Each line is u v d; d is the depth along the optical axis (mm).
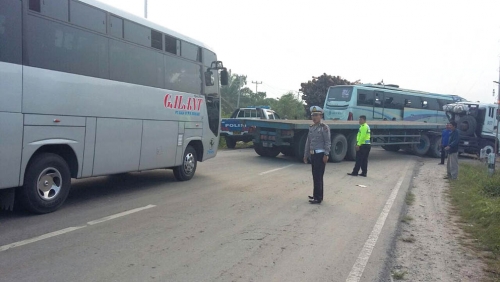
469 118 23500
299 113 50594
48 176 7406
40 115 6969
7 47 6453
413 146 21578
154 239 6227
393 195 10586
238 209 8305
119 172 8891
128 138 9000
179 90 10680
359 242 6547
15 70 6555
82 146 7855
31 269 4953
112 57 8469
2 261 5176
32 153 6898
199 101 11586
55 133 7266
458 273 5484
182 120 10844
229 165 14664
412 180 13570
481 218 8078
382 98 27281
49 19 7098
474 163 20016
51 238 6098
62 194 7656
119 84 8672
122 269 5059
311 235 6777
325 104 27078
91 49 7953
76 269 5000
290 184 11344
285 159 17031
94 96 8039
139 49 9219
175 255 5605
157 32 9773
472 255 6207
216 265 5316
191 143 11750
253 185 10969
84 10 7785
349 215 8242
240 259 5566
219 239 6359
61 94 7328
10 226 6617
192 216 7629
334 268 5414
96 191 9562
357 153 13609
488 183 11148
